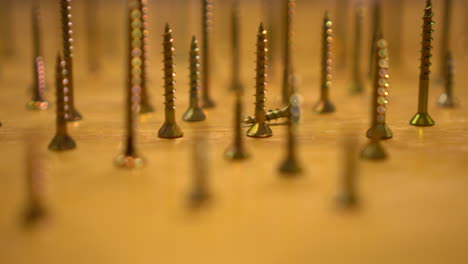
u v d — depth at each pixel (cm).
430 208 30
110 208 30
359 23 48
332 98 46
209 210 30
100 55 65
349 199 30
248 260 28
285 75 43
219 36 82
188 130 38
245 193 31
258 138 36
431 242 28
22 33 88
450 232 29
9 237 28
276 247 28
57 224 29
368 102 45
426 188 31
